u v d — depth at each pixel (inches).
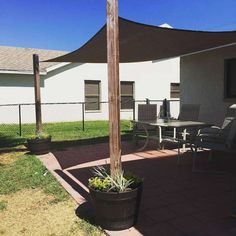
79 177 239.5
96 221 160.6
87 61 363.3
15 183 229.1
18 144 394.9
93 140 412.5
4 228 163.2
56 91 648.4
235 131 232.1
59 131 506.3
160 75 757.9
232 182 217.8
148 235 147.9
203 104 394.3
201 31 218.1
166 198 190.5
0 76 605.6
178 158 272.4
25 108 625.9
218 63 372.5
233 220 160.9
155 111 362.9
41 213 178.7
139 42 268.4
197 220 161.5
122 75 714.8
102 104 690.2
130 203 151.3
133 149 338.6
